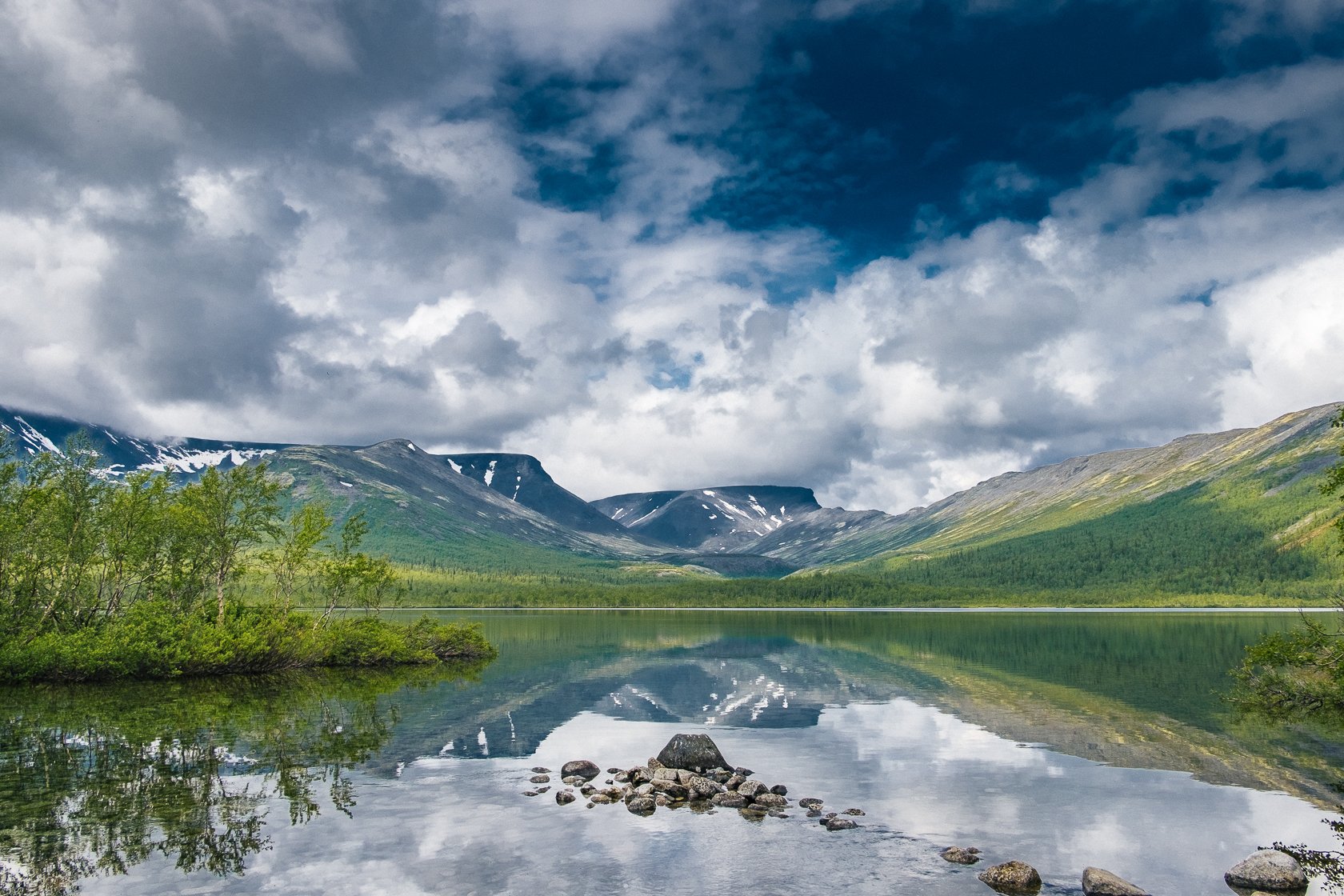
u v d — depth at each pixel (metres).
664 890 19.67
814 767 32.88
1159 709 47.03
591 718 45.72
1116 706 48.22
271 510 79.00
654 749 37.16
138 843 22.83
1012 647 97.06
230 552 76.50
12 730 40.59
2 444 69.50
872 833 24.16
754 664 78.25
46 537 69.31
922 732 40.56
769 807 27.00
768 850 22.53
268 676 69.06
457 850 22.41
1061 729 41.09
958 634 127.81
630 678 66.94
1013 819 25.52
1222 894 19.70
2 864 21.09
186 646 67.19
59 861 21.33
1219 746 36.56
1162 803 27.23
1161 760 33.75
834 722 43.72
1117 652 88.12
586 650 97.69
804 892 19.56
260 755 34.91
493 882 20.09
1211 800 27.62
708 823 25.17
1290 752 35.22
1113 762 33.38
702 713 47.41
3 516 65.75
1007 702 50.66
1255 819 25.45
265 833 23.81
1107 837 23.80
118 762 33.16
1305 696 46.34
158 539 75.69
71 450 71.94
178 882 19.92
